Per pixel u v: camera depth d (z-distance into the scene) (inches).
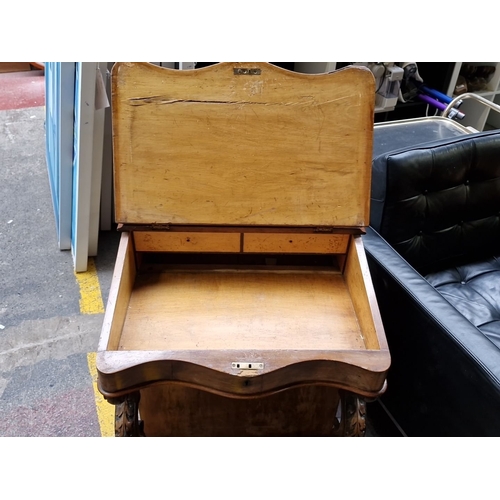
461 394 42.6
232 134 42.0
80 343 65.6
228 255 48.8
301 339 40.5
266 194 43.1
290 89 41.6
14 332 66.2
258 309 42.9
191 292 44.1
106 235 84.7
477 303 58.2
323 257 49.4
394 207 55.7
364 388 35.5
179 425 48.4
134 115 41.0
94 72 60.0
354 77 41.8
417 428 50.3
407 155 54.4
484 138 59.2
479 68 106.0
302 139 42.5
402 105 99.1
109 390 34.0
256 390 34.5
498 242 66.3
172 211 42.8
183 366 34.0
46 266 77.2
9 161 100.0
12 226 84.3
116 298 38.2
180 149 41.9
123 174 41.9
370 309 38.9
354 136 42.7
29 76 135.6
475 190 60.8
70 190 73.3
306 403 47.3
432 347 44.8
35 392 59.2
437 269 63.6
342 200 43.6
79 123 62.4
